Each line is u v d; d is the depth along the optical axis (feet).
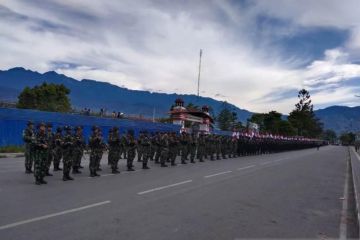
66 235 22.26
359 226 29.55
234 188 44.55
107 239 21.90
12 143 84.99
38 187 37.76
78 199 32.60
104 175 49.83
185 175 54.13
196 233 24.39
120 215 27.73
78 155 50.16
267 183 51.44
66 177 43.52
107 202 31.99
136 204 31.89
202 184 45.98
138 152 71.20
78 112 134.92
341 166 100.17
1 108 83.10
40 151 39.37
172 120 150.41
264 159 104.17
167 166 66.49
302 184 53.62
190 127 152.05
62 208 28.94
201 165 72.90
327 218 32.35
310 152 189.26
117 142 53.01
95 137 48.32
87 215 27.22
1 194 33.35
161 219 27.35
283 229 27.20
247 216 30.40
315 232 27.17
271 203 36.83
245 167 73.61
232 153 106.93
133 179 47.09
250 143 122.72
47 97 151.23
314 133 471.21
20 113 86.53
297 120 412.16
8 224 23.98
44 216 26.27
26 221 24.82
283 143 179.22
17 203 29.99
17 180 41.75
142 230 24.22
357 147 309.22
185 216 28.78
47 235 22.09
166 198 35.40
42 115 90.63
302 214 33.01
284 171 71.10
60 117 94.38
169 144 68.90
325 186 53.78
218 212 31.01
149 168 61.72
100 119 105.09
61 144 43.57
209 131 155.53
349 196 45.91
